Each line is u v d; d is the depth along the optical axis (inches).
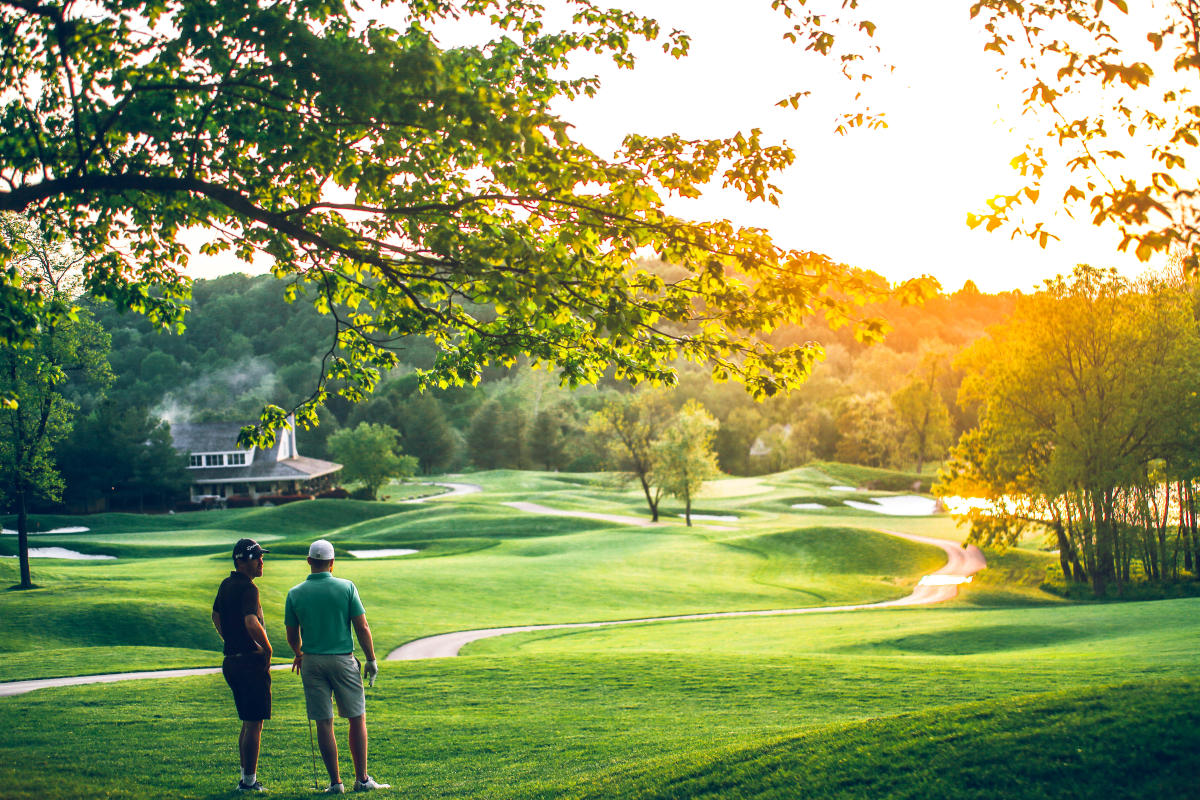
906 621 1261.1
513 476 4653.1
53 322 462.0
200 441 3777.1
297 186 420.2
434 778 370.0
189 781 361.4
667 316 368.2
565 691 604.1
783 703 531.8
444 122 315.6
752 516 3248.0
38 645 1009.5
